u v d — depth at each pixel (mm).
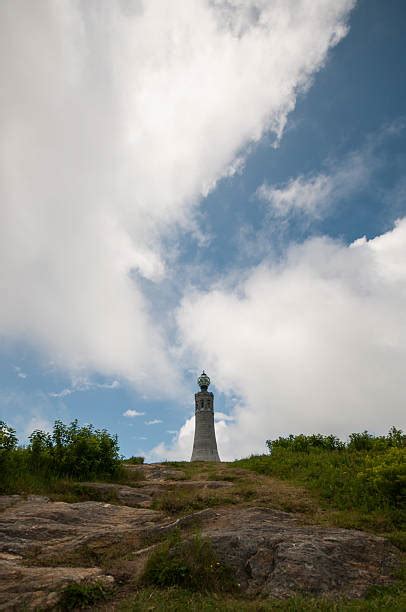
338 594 7039
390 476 11938
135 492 14914
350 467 16516
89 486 14891
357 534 9391
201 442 65688
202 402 68188
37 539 9484
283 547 8289
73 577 7152
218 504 12820
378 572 7926
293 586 7195
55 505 12289
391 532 9969
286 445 25266
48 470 16141
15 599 6359
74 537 9750
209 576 7488
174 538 8453
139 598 6625
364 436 22188
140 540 9586
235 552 8242
